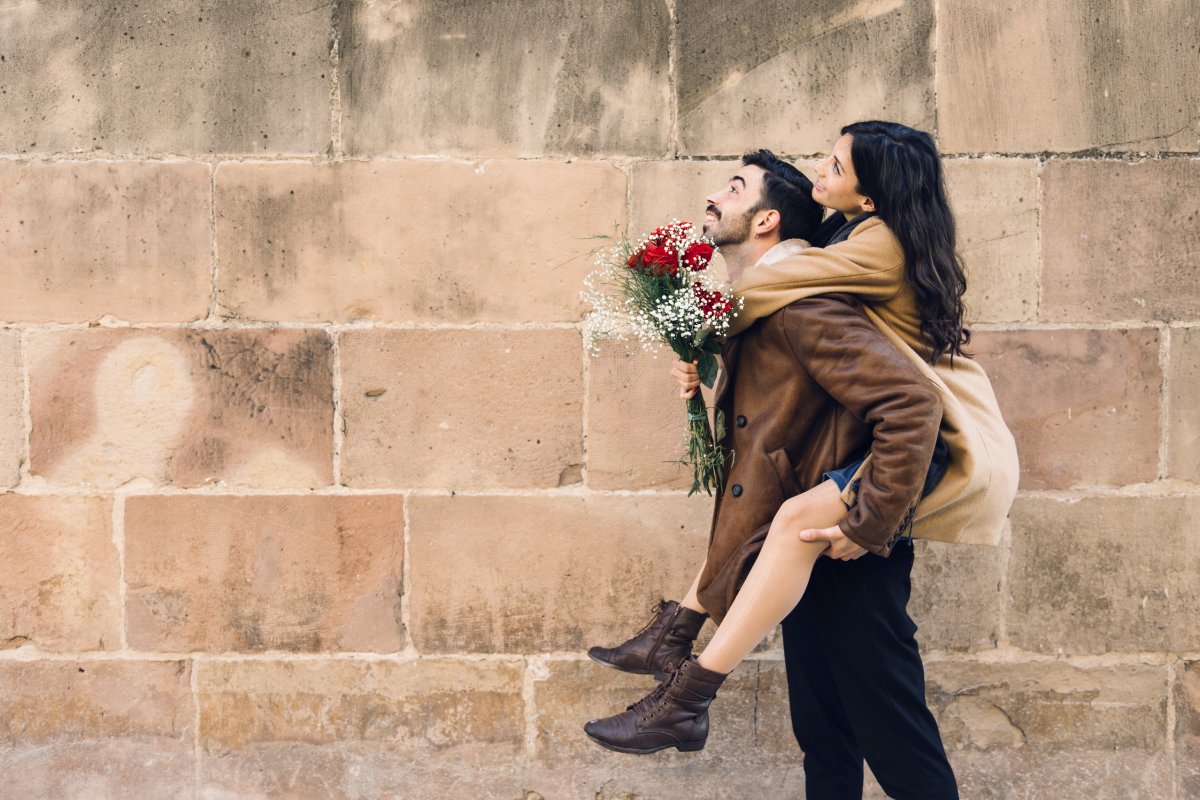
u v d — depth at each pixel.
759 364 2.01
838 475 1.93
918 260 1.96
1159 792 2.73
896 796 2.08
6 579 2.72
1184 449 2.68
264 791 2.76
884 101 2.64
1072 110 2.64
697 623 2.35
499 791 2.76
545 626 2.74
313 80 2.65
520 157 2.66
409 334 2.68
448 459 2.71
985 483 1.98
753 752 2.75
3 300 2.67
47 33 2.65
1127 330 2.67
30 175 2.65
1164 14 2.63
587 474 2.71
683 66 2.64
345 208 2.66
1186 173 2.64
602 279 2.66
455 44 2.64
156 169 2.65
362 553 2.72
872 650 2.01
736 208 2.16
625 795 2.76
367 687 2.75
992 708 2.74
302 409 2.69
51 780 2.75
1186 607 2.71
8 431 2.69
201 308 2.68
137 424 2.69
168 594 2.72
